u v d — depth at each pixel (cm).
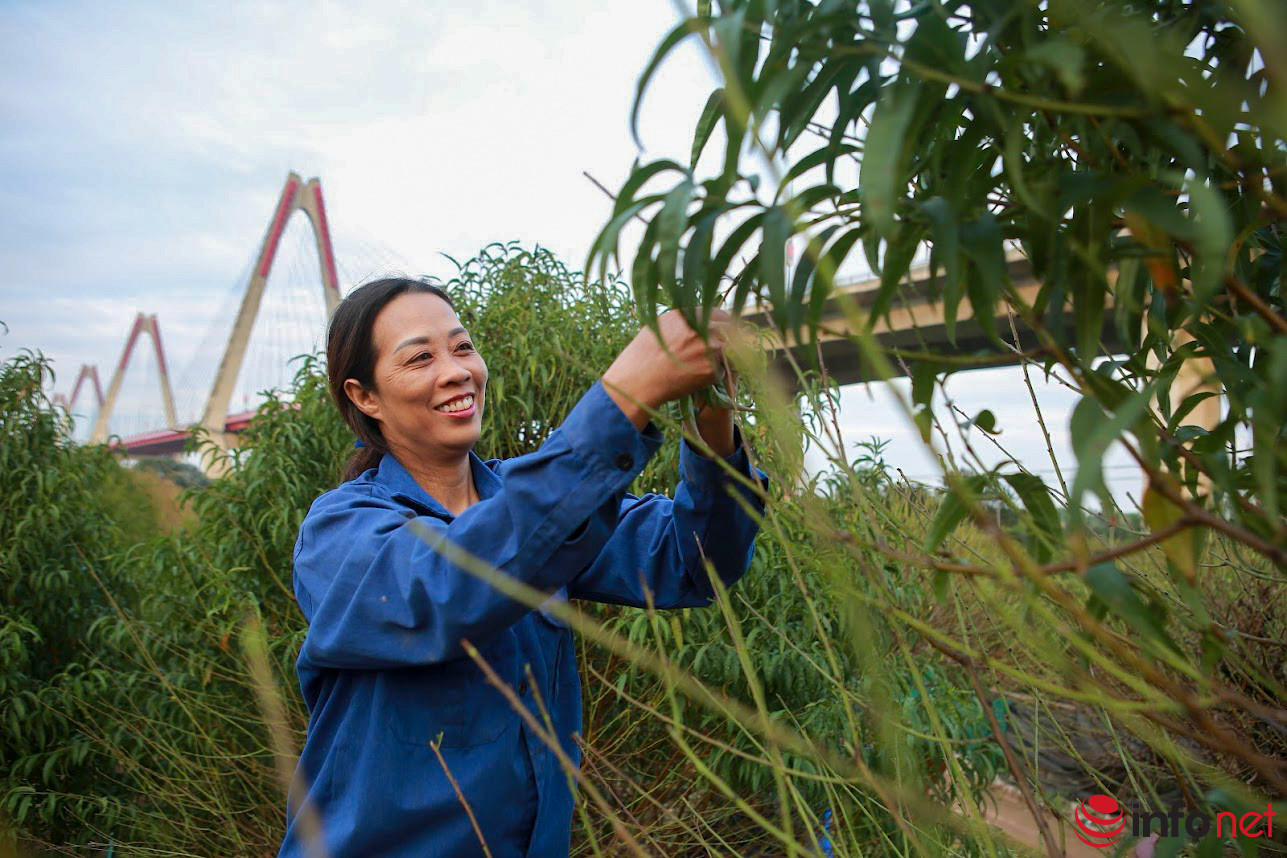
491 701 91
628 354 71
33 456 275
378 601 80
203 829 222
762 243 40
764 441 89
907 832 52
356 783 87
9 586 252
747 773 173
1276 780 35
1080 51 33
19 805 227
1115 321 45
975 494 46
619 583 104
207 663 217
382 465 108
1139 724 54
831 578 53
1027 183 42
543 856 94
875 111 39
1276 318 37
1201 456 43
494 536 74
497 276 239
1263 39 28
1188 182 33
